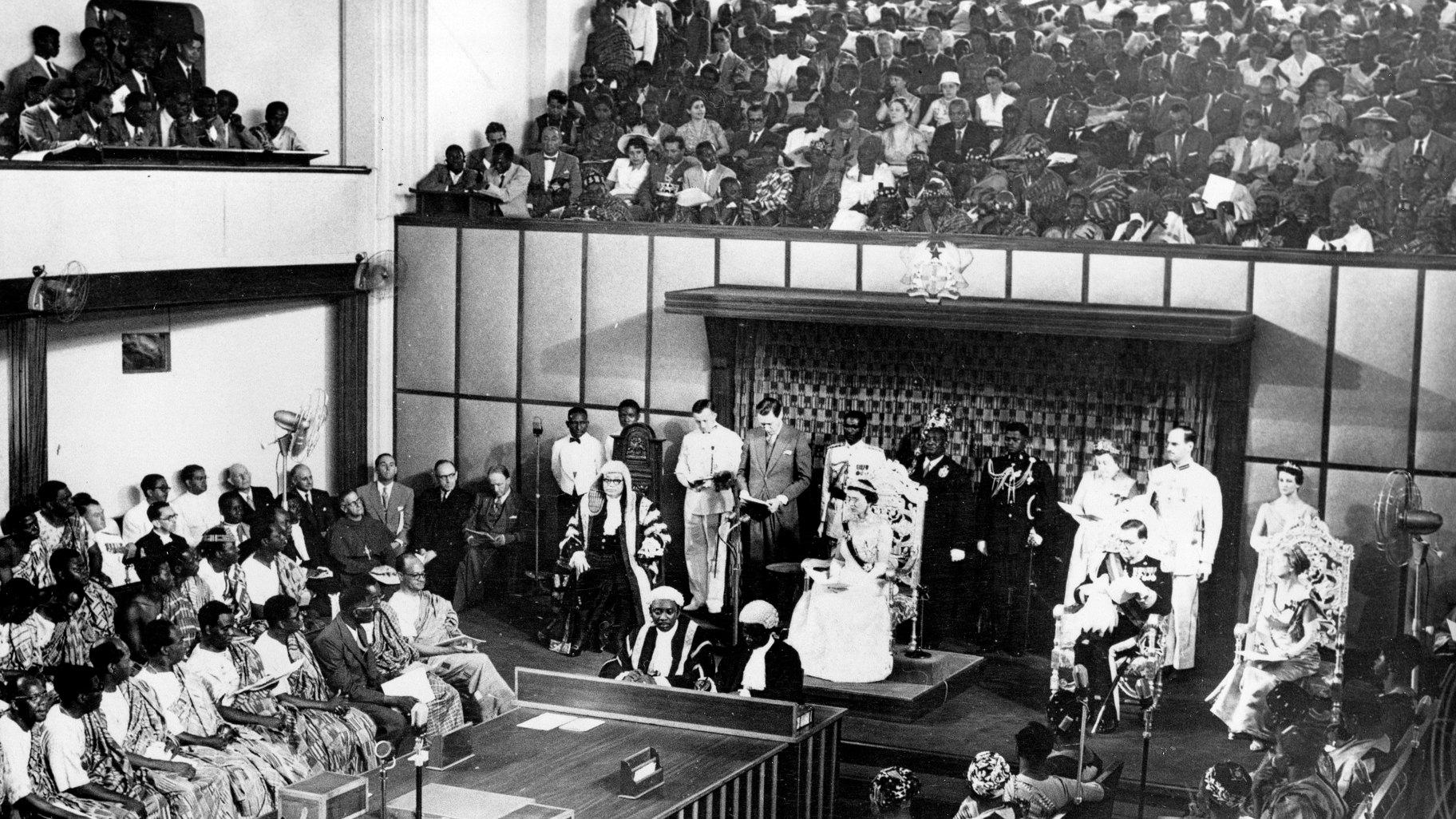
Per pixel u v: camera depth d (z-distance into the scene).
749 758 10.50
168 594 12.21
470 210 17.69
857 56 18.52
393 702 12.16
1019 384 15.66
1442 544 14.33
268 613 11.93
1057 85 17.08
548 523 17.39
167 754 10.68
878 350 16.03
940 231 16.00
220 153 15.52
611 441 17.16
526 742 10.76
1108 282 15.17
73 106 14.88
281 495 16.89
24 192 13.66
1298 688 10.29
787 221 16.83
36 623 11.72
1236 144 16.22
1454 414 14.23
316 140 17.66
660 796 9.73
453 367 17.80
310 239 16.83
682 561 16.83
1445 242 14.79
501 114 18.66
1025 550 15.02
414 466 18.09
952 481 15.09
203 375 16.80
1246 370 14.82
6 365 14.77
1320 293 14.55
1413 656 10.64
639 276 16.89
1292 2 17.36
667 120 18.45
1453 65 16.30
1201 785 10.51
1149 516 14.09
